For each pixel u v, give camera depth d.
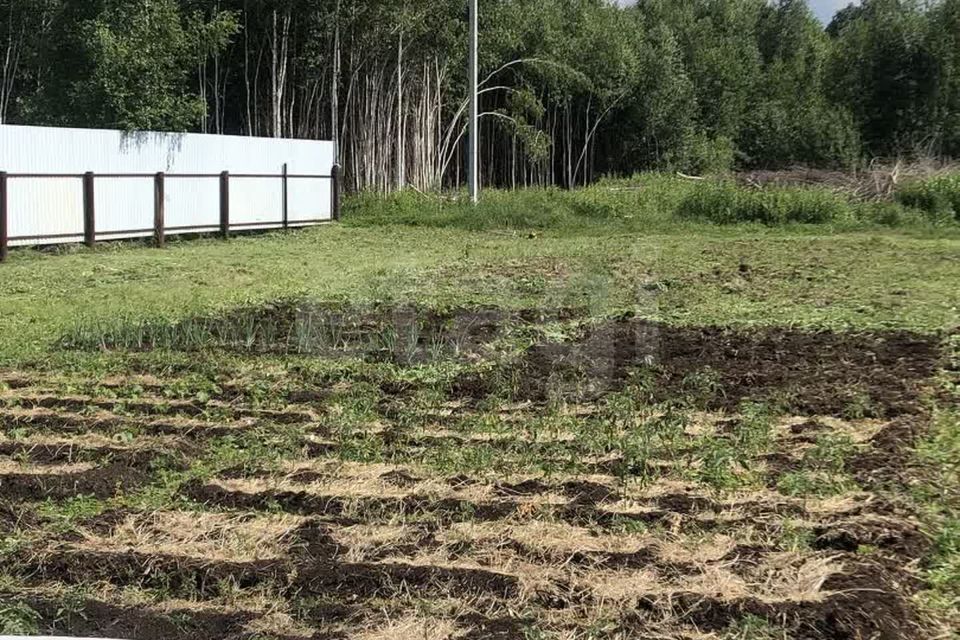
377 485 4.70
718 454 4.96
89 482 4.66
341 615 3.40
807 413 5.89
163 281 11.80
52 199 14.62
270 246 16.45
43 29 21.05
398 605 3.46
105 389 6.47
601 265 13.30
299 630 3.31
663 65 35.56
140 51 18.64
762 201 20.78
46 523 4.21
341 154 24.86
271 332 8.27
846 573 3.58
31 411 6.00
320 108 24.80
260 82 24.47
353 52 23.97
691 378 6.54
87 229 15.12
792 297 10.52
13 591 3.57
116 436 5.44
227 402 6.27
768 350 7.65
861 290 11.03
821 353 7.51
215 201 17.67
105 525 4.16
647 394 6.25
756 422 5.58
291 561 3.81
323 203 20.56
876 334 8.21
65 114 19.62
